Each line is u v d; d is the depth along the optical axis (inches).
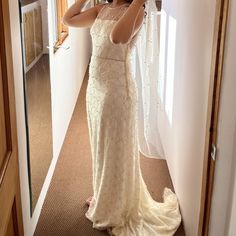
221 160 54.2
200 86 73.5
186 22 91.5
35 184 98.6
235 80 50.6
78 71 202.8
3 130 53.9
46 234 95.5
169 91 123.3
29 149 88.4
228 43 49.9
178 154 103.4
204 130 69.5
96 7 91.0
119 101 85.8
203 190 60.5
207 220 58.9
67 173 125.8
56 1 132.4
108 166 91.3
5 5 52.8
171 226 95.5
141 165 130.7
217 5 53.2
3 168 52.2
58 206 107.0
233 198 53.2
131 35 81.4
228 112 52.1
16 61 71.6
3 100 54.2
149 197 104.5
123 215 96.3
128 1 83.9
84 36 234.5
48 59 112.9
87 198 111.0
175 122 108.9
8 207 54.7
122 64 83.9
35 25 98.5
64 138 152.7
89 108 93.0
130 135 90.2
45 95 111.4
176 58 107.7
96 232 96.3
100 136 90.0
